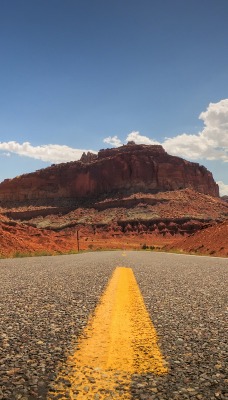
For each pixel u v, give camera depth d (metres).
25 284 9.10
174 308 5.98
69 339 3.97
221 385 2.80
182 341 3.99
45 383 2.77
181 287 8.87
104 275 11.83
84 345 3.73
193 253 59.78
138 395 2.58
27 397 2.53
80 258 28.06
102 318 5.03
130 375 2.94
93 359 3.30
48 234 86.19
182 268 16.39
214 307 6.16
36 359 3.31
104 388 2.68
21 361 3.26
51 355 3.42
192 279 11.02
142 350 3.60
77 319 4.98
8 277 11.05
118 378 2.88
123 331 4.34
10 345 3.74
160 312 5.61
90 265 17.72
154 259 27.06
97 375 2.93
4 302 6.33
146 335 4.18
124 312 5.50
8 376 2.91
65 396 2.54
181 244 85.94
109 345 3.75
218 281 10.58
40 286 8.67
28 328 4.47
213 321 5.05
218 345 3.87
